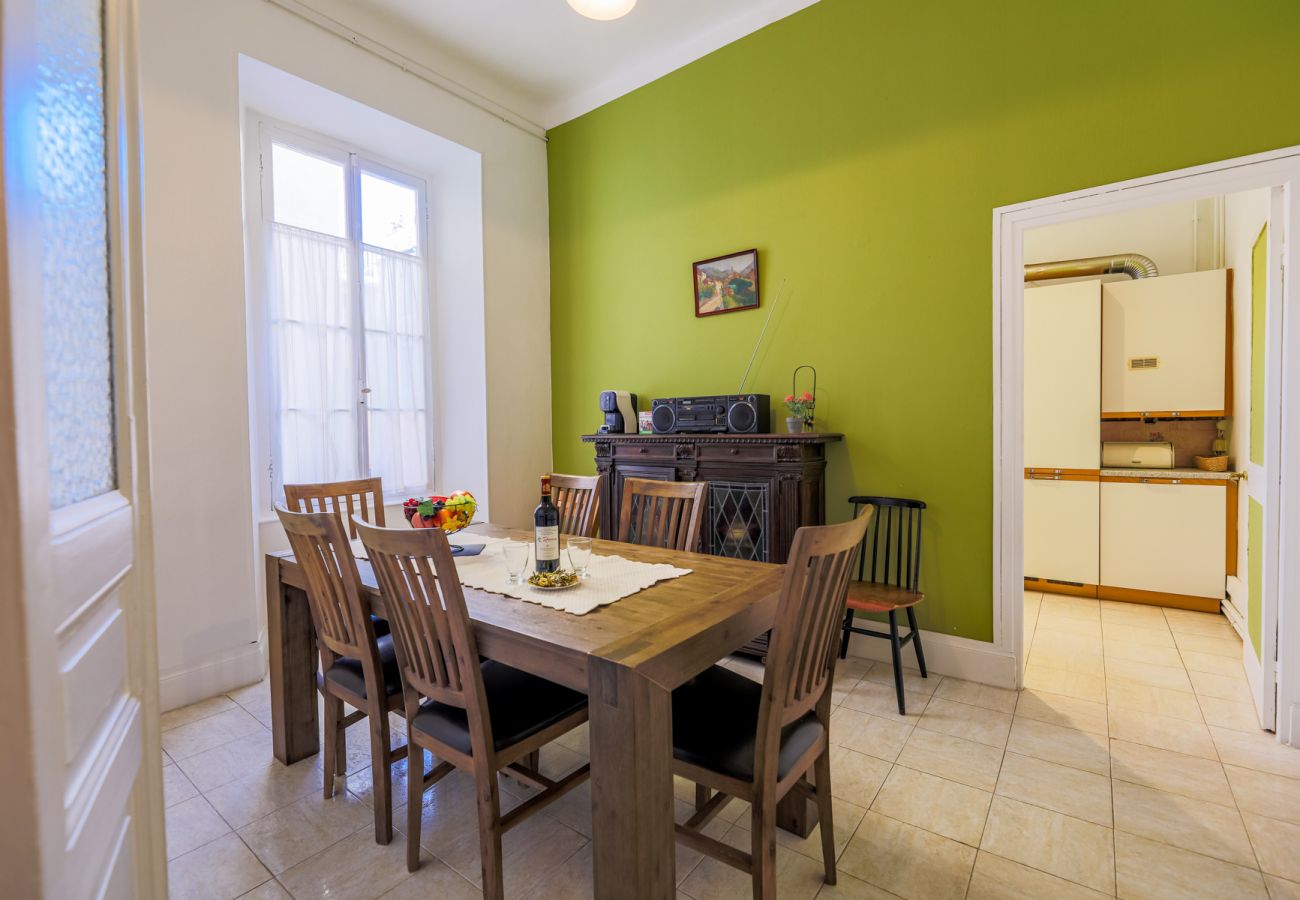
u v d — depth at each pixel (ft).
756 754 3.96
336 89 9.69
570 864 5.05
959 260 8.48
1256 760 6.32
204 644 8.20
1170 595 11.50
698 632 4.13
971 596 8.52
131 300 2.53
